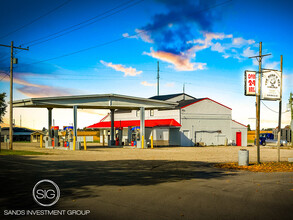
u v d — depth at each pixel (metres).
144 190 9.73
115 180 11.80
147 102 39.19
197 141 46.41
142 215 6.77
